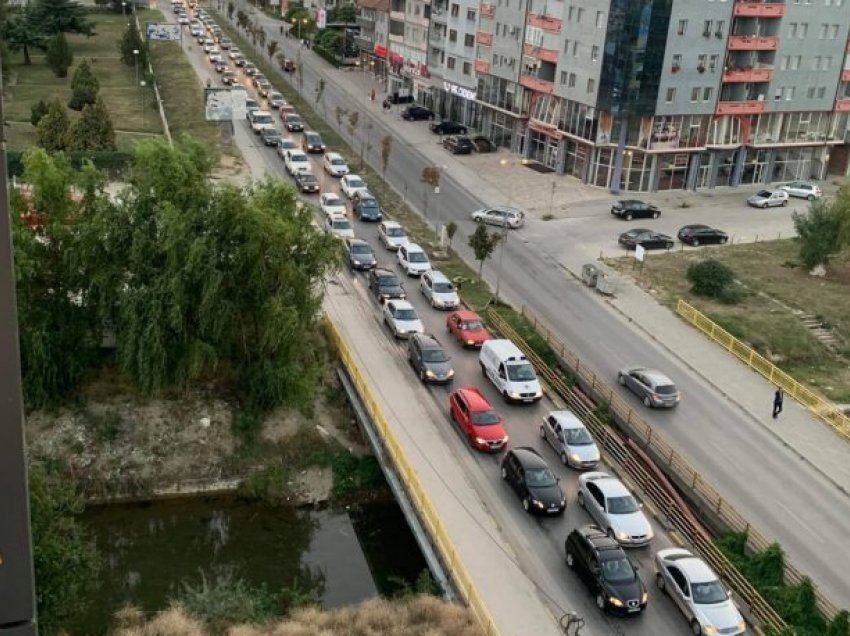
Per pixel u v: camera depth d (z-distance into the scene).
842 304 57.50
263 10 171.75
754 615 28.91
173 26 118.19
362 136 89.38
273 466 38.53
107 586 32.12
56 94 93.81
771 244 68.69
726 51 76.19
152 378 37.50
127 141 78.44
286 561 34.38
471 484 34.22
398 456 34.12
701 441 40.34
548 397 42.38
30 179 38.56
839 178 89.31
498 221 66.81
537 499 32.41
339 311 49.03
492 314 50.69
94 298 38.69
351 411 41.72
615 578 28.09
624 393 44.09
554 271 59.81
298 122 87.75
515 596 28.20
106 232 37.84
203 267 37.28
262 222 38.28
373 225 64.62
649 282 58.91
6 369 5.39
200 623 27.64
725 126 79.69
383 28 111.12
